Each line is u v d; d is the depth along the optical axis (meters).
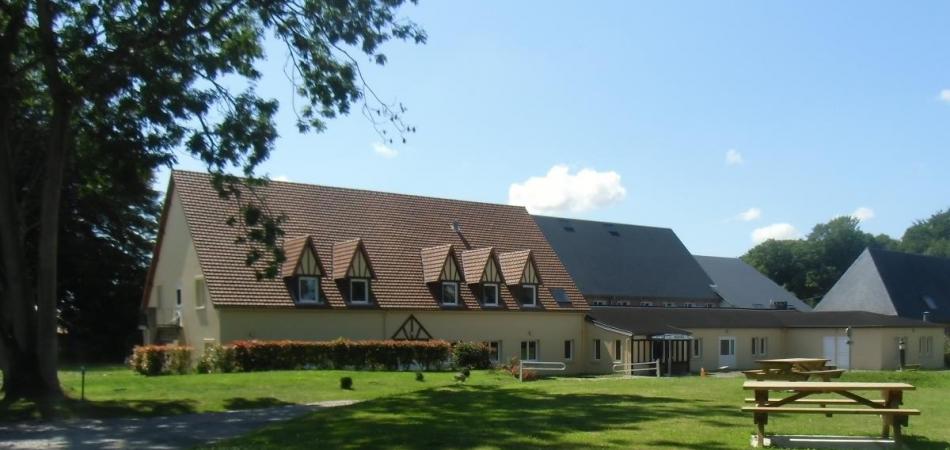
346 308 36.81
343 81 20.81
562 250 61.12
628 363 42.72
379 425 13.59
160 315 40.19
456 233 44.94
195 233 35.72
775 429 12.56
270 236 21.97
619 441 11.48
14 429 15.13
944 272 64.81
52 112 19.17
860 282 60.06
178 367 31.50
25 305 18.48
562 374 42.94
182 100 19.56
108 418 16.75
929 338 51.56
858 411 10.81
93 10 19.08
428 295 40.19
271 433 13.22
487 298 42.03
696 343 46.88
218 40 20.38
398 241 41.97
